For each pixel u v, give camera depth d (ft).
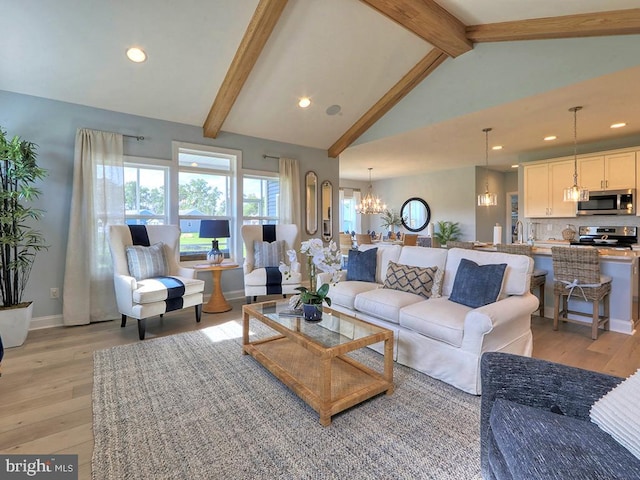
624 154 15.35
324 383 5.96
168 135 13.92
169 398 6.84
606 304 11.25
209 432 5.75
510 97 11.35
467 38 11.46
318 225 18.95
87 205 11.78
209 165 15.47
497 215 26.32
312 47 11.43
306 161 18.44
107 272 12.22
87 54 10.08
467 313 7.38
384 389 6.93
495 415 3.66
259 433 5.73
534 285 12.10
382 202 31.32
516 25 10.27
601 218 17.16
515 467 2.94
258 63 11.76
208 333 10.76
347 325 7.55
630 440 2.91
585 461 2.79
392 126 15.58
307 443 5.48
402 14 9.92
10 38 9.14
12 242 9.73
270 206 17.39
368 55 12.21
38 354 9.07
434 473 4.83
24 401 6.72
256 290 13.48
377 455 5.20
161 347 9.57
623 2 8.11
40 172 10.09
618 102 11.36
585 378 3.75
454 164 23.32
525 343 8.20
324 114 15.49
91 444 5.45
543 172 18.20
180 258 14.78
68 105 11.77
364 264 11.76
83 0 8.59
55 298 11.60
